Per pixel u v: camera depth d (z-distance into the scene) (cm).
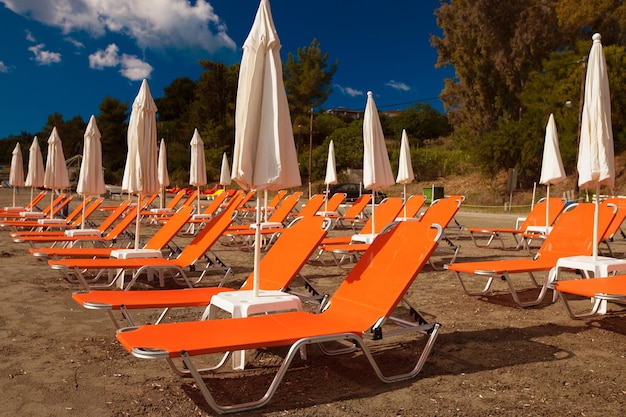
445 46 4278
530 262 562
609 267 514
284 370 284
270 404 290
